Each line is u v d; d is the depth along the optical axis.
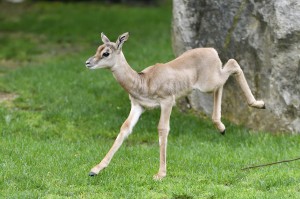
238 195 11.45
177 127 16.77
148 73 12.40
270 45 15.98
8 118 16.98
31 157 13.61
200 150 14.56
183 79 12.38
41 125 16.98
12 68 23.89
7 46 27.53
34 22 32.97
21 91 19.95
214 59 12.69
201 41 17.67
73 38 29.00
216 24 17.36
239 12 16.91
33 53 26.55
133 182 12.24
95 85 20.28
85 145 15.09
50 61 24.81
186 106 18.23
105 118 17.50
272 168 13.12
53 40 28.84
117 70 12.12
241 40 16.83
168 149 14.78
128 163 13.47
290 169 13.02
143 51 24.11
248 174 12.80
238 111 17.09
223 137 15.98
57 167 13.02
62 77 21.38
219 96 12.98
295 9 15.55
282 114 15.93
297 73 15.69
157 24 31.19
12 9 37.81
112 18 33.28
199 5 17.66
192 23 17.80
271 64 16.02
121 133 12.27
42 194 11.56
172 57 22.33
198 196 11.54
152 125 17.06
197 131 16.59
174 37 18.42
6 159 13.45
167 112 12.36
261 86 16.41
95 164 13.35
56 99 19.09
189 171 13.01
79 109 18.08
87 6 38.47
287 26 15.57
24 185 12.02
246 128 16.70
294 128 15.81
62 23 32.34
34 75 21.73
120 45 12.11
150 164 13.41
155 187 12.01
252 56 16.59
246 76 16.75
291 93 15.80
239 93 17.00
